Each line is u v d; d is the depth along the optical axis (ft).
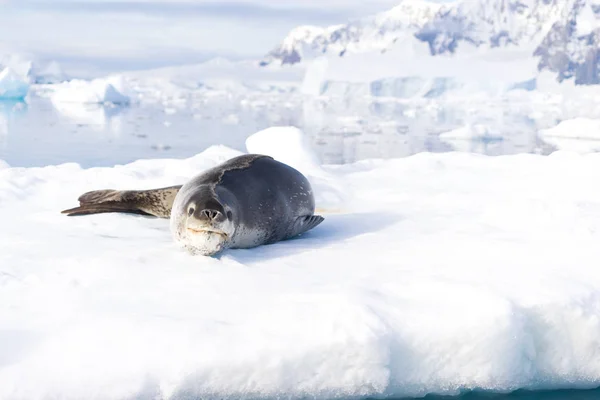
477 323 14.93
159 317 15.03
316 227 24.72
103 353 13.73
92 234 22.50
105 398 12.93
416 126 144.15
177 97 311.68
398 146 98.02
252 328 14.57
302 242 22.39
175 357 13.62
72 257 19.42
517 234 22.54
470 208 27.48
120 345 13.97
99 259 19.06
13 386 12.84
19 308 15.69
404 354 14.74
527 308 15.74
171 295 16.53
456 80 348.79
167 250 20.39
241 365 13.64
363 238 22.66
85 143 88.33
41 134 98.17
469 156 42.01
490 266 18.66
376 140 108.06
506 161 40.11
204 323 14.71
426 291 16.51
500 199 28.89
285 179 23.41
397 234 23.08
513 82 350.02
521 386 15.46
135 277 17.85
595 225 23.20
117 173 32.40
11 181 29.86
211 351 13.75
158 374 13.34
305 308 15.46
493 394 15.26
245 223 21.38
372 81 349.41
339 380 14.15
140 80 476.54
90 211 25.43
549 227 23.38
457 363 14.90
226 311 15.48
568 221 23.91
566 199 28.50
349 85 353.72
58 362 13.47
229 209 20.54
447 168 38.19
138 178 31.99
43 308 15.70
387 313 15.29
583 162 37.60
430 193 30.68
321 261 19.66
